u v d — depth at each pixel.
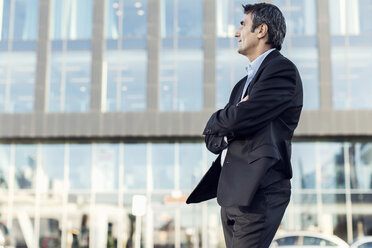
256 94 1.88
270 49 2.08
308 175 27.39
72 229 27.42
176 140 27.95
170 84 28.03
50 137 27.94
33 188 27.97
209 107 27.52
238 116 1.84
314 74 27.62
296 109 1.97
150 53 28.19
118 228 27.27
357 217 26.81
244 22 2.13
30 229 27.52
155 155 27.92
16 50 28.59
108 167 27.97
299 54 27.78
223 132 1.89
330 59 27.59
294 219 26.97
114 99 28.11
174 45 28.28
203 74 27.81
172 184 27.55
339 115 27.16
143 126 27.64
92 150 28.20
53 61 28.56
